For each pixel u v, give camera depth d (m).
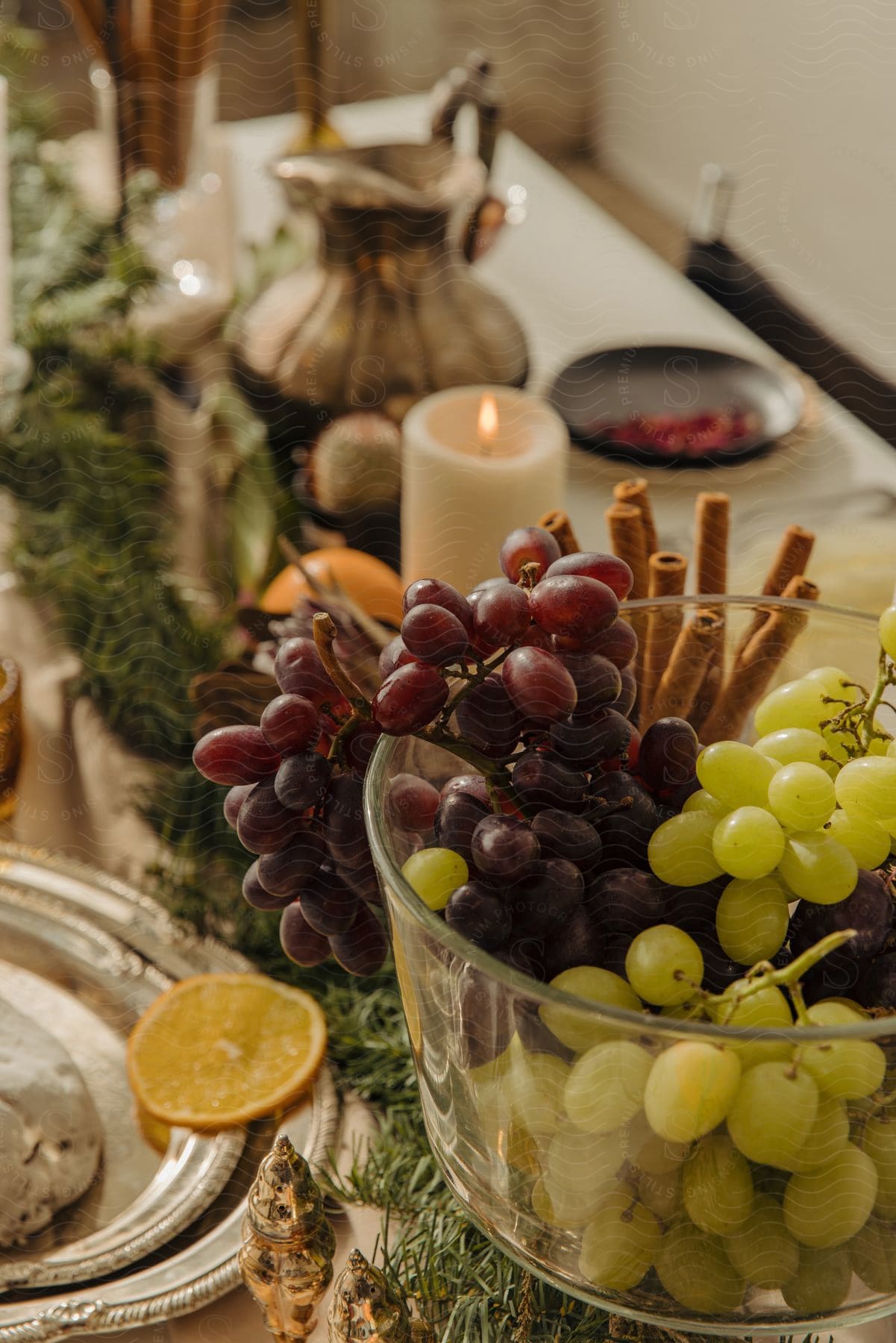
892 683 0.68
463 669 0.66
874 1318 0.66
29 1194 0.76
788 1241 0.63
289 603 0.98
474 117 1.12
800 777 0.64
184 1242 0.75
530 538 0.70
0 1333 0.72
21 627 1.05
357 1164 0.77
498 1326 0.71
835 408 1.22
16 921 0.87
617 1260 0.64
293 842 0.69
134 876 0.90
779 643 0.73
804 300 1.47
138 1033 0.81
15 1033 0.80
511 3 1.72
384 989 0.83
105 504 1.10
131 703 0.99
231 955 0.86
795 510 1.09
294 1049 0.81
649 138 1.76
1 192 1.31
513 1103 0.64
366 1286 0.69
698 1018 0.64
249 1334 0.73
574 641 0.65
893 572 1.03
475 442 1.02
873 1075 0.60
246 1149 0.78
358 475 1.07
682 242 1.60
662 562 0.82
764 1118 0.60
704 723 0.75
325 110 1.33
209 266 1.34
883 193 1.47
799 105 1.59
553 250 1.52
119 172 1.35
